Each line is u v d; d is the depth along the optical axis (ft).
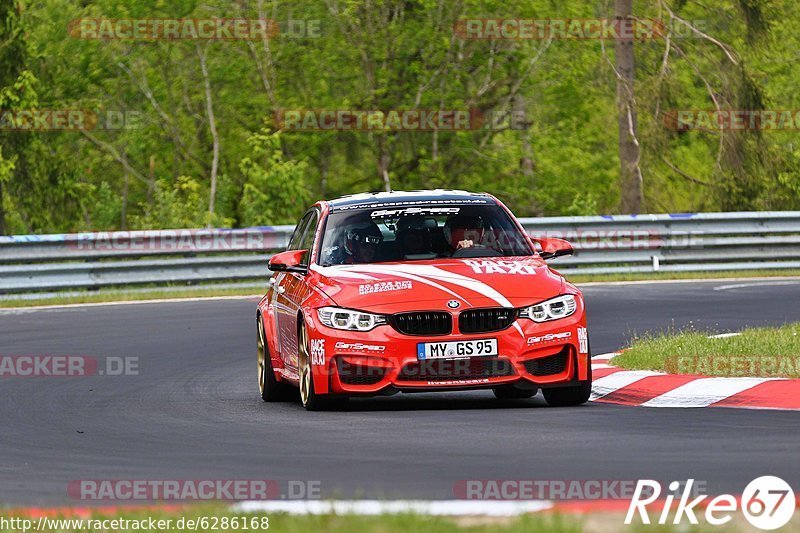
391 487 63.62
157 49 336.08
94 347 142.51
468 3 323.16
